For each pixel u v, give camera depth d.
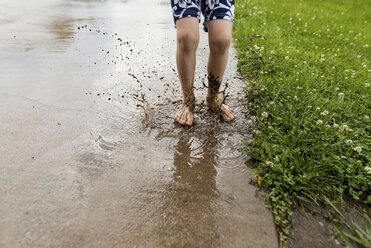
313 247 1.18
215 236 1.19
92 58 3.07
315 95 2.30
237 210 1.33
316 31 4.99
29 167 1.49
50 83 2.43
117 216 1.25
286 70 2.95
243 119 2.11
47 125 1.86
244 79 2.80
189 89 1.98
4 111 1.97
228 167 1.61
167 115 2.10
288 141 1.74
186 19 1.72
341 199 1.43
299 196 1.44
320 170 1.57
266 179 1.52
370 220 1.34
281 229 1.25
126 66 2.92
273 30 4.46
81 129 1.85
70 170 1.50
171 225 1.23
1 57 2.92
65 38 3.72
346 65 3.34
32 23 4.38
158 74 2.77
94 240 1.14
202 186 1.46
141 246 1.13
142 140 1.80
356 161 1.64
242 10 5.82
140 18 5.25
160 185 1.45
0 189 1.34
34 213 1.23
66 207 1.28
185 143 1.80
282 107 2.21
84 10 5.71
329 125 1.98
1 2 5.92
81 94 2.28
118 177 1.48
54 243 1.11
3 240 1.11
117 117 2.02
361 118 2.12
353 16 6.91
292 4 7.47
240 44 3.81
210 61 1.92
